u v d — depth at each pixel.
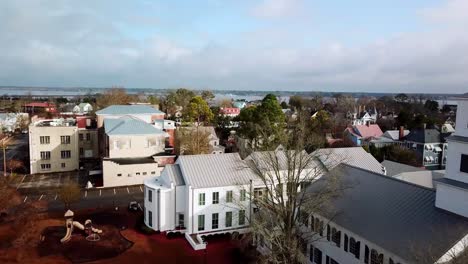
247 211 45.47
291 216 33.38
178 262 36.94
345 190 36.12
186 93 164.75
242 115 91.31
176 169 45.81
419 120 124.81
